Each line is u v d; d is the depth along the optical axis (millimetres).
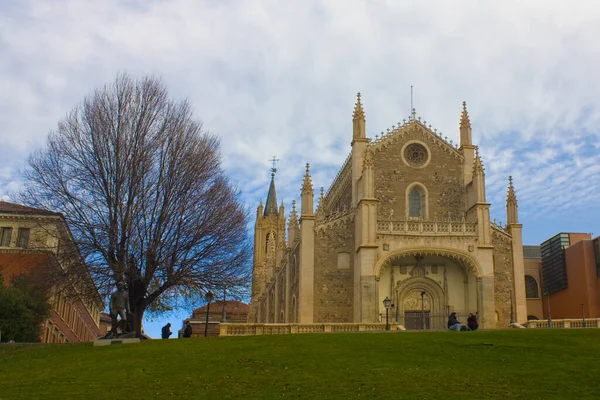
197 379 25484
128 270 42031
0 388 24766
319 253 60562
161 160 45938
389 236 58281
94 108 46031
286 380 24938
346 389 23453
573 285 72938
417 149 65312
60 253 43938
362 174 59875
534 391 23031
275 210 126312
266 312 89500
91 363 29641
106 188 43688
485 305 57531
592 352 30094
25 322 51375
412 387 23672
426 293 60375
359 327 47469
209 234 46438
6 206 59438
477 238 59156
